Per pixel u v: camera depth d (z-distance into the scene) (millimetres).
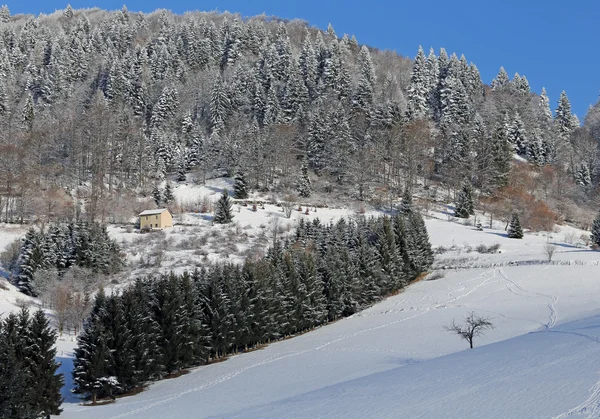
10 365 30359
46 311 59500
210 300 49719
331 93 153625
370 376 28781
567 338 29031
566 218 112875
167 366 44719
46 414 32719
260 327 52844
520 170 122500
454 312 56125
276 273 56750
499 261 76438
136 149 123500
